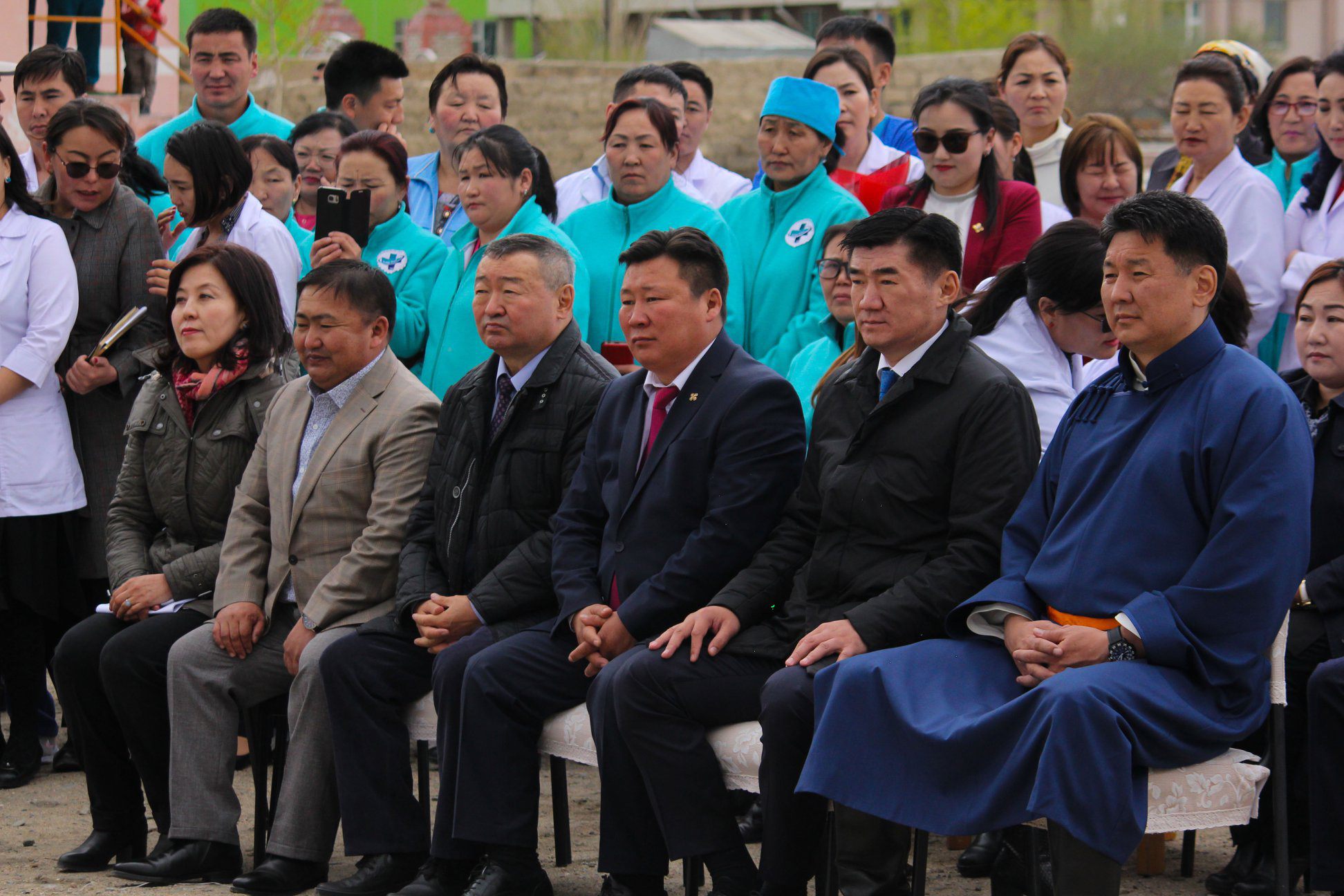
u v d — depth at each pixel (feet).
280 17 109.91
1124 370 20.92
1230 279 23.89
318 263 29.48
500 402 25.38
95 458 31.53
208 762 24.99
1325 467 23.72
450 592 24.99
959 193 30.81
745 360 23.93
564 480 24.81
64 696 25.95
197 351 26.96
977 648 20.77
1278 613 19.35
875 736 19.81
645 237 23.81
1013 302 24.58
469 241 31.63
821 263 27.12
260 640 25.64
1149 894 23.89
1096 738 18.26
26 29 57.98
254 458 26.58
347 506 25.73
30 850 26.55
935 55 119.75
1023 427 21.66
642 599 22.81
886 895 20.39
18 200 31.01
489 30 156.56
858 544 22.11
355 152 32.45
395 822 23.86
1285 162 37.09
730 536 22.90
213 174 31.35
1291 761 23.02
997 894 22.68
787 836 20.84
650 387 24.08
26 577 30.32
